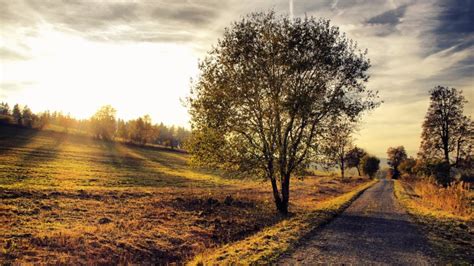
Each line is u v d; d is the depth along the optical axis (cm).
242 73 2466
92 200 2802
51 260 1395
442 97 5503
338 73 2544
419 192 4553
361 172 11919
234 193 4188
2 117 14712
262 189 4988
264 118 2558
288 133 2614
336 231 1695
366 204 3022
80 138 13262
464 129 5341
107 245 1634
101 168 6600
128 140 14425
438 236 1591
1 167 5078
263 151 2544
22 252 1448
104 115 14162
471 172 5356
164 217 2388
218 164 2642
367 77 2523
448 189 2964
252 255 1243
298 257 1202
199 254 1520
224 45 2558
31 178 4288
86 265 1403
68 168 5984
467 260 1186
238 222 2356
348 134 2578
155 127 14262
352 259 1184
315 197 4256
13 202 2416
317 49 2481
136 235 1848
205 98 2528
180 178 6141
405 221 2030
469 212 2352
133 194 3278
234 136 2566
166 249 1702
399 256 1227
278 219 2431
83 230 1853
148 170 7188
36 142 10388
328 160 2566
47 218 2089
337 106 2436
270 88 2506
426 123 5638
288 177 2642
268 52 2484
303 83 2534
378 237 1555
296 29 2477
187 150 2686
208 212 2677
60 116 19188
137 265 1470
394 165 12975
